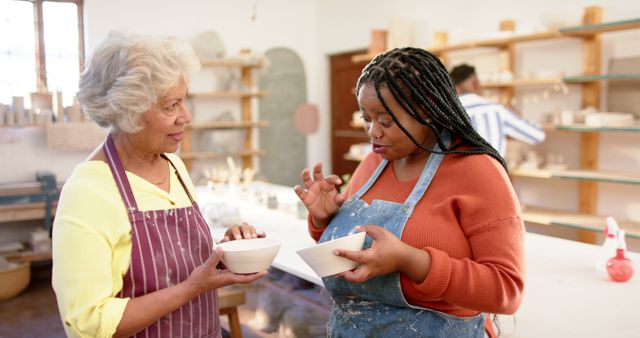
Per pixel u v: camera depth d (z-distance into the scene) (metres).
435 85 1.22
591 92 4.35
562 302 1.74
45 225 5.08
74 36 5.47
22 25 5.21
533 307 1.70
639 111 4.14
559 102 4.64
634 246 4.21
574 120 4.31
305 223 3.09
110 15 5.56
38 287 4.85
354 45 6.39
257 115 6.55
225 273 1.23
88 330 1.14
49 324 3.99
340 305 1.37
